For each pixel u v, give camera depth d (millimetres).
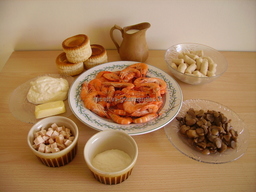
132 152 346
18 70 597
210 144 379
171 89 504
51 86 493
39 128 380
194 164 383
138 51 581
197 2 592
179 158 392
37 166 369
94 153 362
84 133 431
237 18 633
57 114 461
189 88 559
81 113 440
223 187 350
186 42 692
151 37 673
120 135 357
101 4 580
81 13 595
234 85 576
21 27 616
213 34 674
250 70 636
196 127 408
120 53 605
